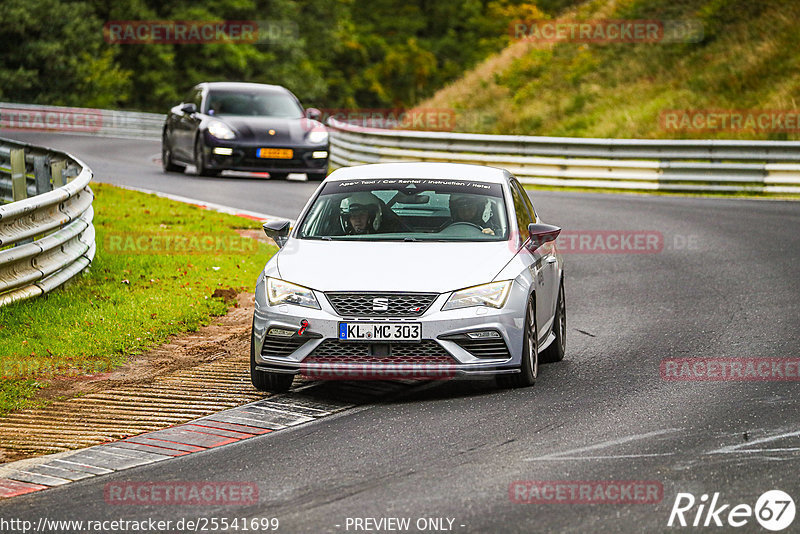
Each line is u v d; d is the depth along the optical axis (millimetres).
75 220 42688
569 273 50438
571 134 122688
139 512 19484
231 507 19578
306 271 28672
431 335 27594
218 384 30125
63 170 50562
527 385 29188
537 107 134125
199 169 83938
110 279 42594
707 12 136375
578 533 17781
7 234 35438
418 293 27781
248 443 24219
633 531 17875
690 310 40844
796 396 27453
